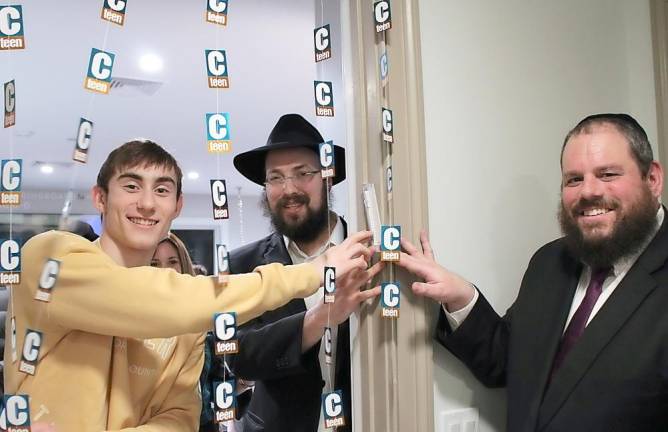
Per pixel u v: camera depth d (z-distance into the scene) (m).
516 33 1.35
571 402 0.99
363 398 1.17
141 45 2.49
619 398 0.95
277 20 2.29
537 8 1.40
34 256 0.91
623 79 1.59
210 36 2.42
